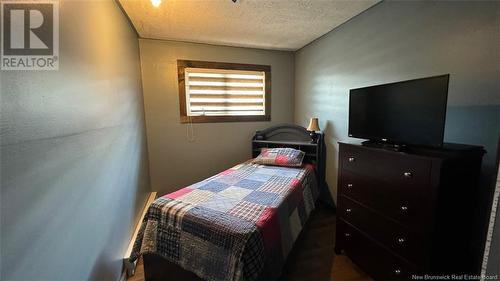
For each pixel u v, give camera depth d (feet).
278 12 7.48
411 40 5.97
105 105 5.04
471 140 4.74
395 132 5.29
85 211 3.76
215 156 11.55
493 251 3.13
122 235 6.01
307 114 11.38
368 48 7.43
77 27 3.84
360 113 6.47
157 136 10.62
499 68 4.24
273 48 11.68
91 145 4.14
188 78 10.73
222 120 11.44
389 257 5.04
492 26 4.30
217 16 7.75
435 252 4.16
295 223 6.33
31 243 2.45
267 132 11.90
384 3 6.73
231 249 4.30
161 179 10.90
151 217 5.49
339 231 6.68
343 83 8.73
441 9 5.20
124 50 7.12
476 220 4.50
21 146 2.34
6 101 2.17
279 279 5.76
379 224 5.27
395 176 4.78
